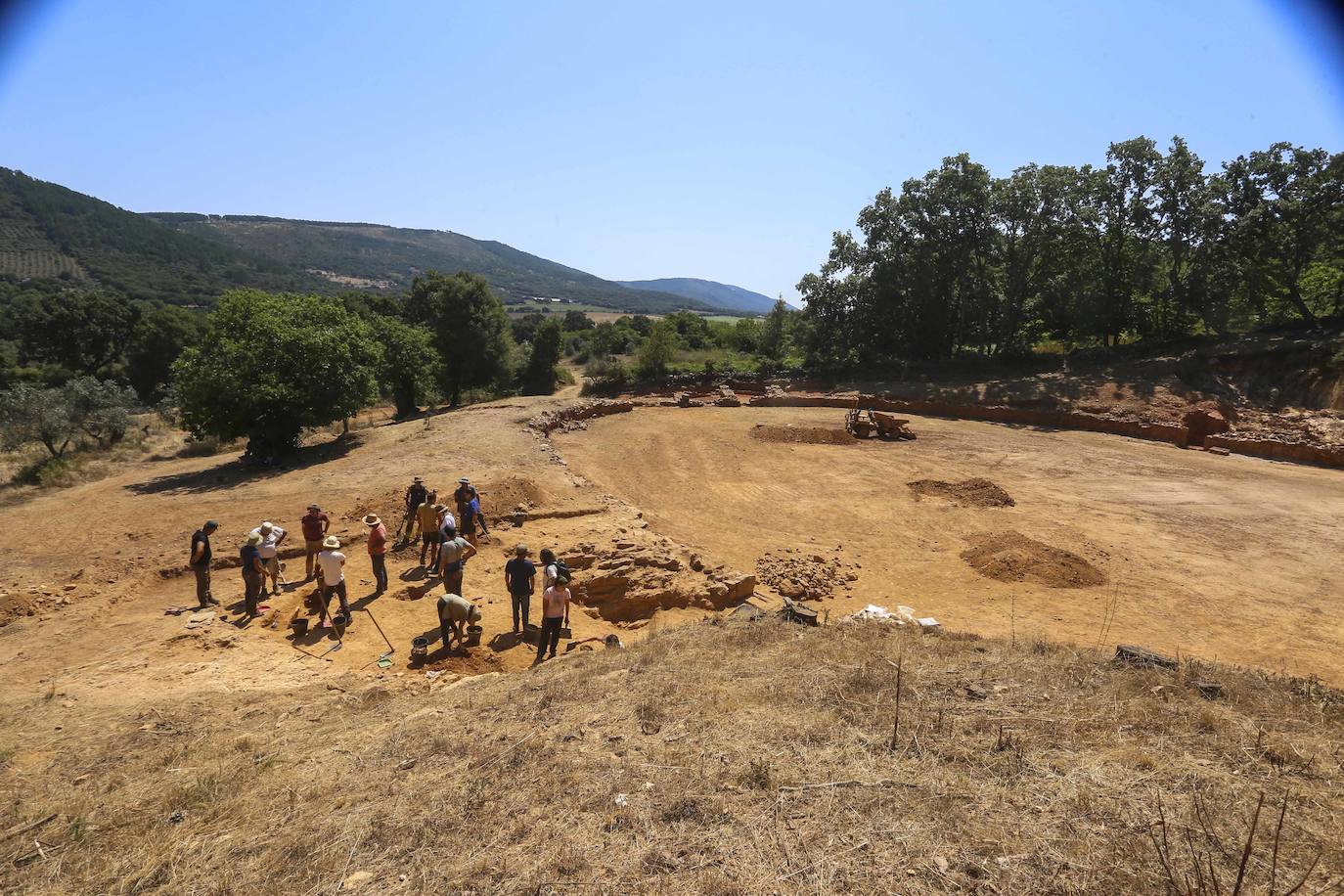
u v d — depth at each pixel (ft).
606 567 45.62
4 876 14.82
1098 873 12.31
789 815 14.78
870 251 150.71
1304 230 111.45
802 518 65.72
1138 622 41.52
